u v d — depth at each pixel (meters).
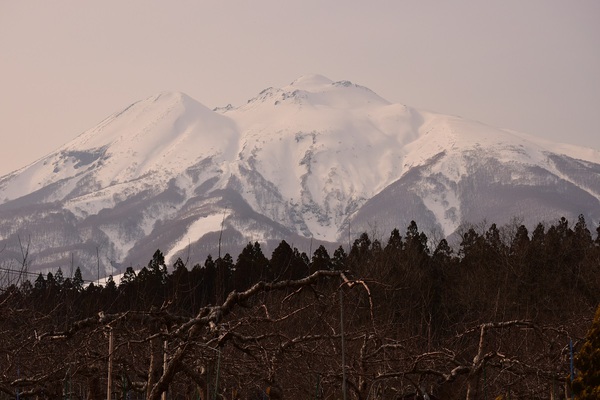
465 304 145.00
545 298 145.38
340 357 77.38
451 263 185.25
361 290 111.12
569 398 81.75
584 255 173.00
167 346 68.12
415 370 77.94
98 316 67.69
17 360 76.88
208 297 159.75
